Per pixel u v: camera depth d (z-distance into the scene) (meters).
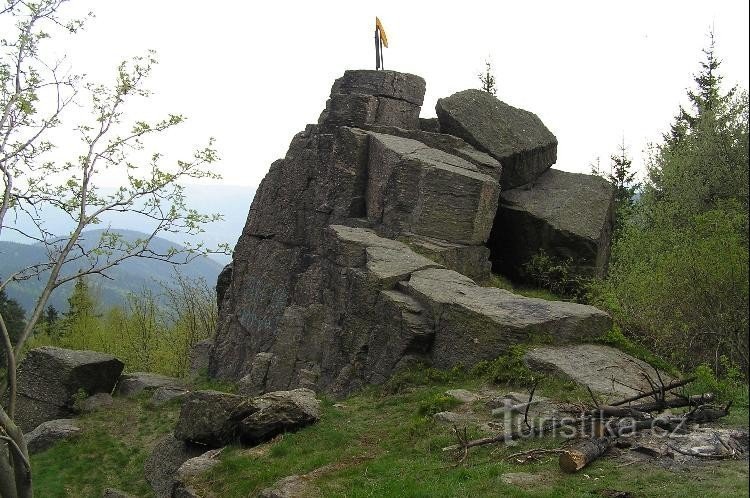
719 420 12.00
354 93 28.94
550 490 10.02
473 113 28.39
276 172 28.69
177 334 43.69
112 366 28.58
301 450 14.86
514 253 26.98
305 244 27.05
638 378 15.58
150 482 19.77
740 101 28.86
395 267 20.77
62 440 24.64
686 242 21.84
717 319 16.75
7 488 14.24
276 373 23.81
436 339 18.47
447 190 23.34
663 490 9.47
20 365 29.53
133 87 17.20
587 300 25.02
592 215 26.66
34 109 14.95
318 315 23.11
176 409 26.11
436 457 12.69
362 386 19.45
